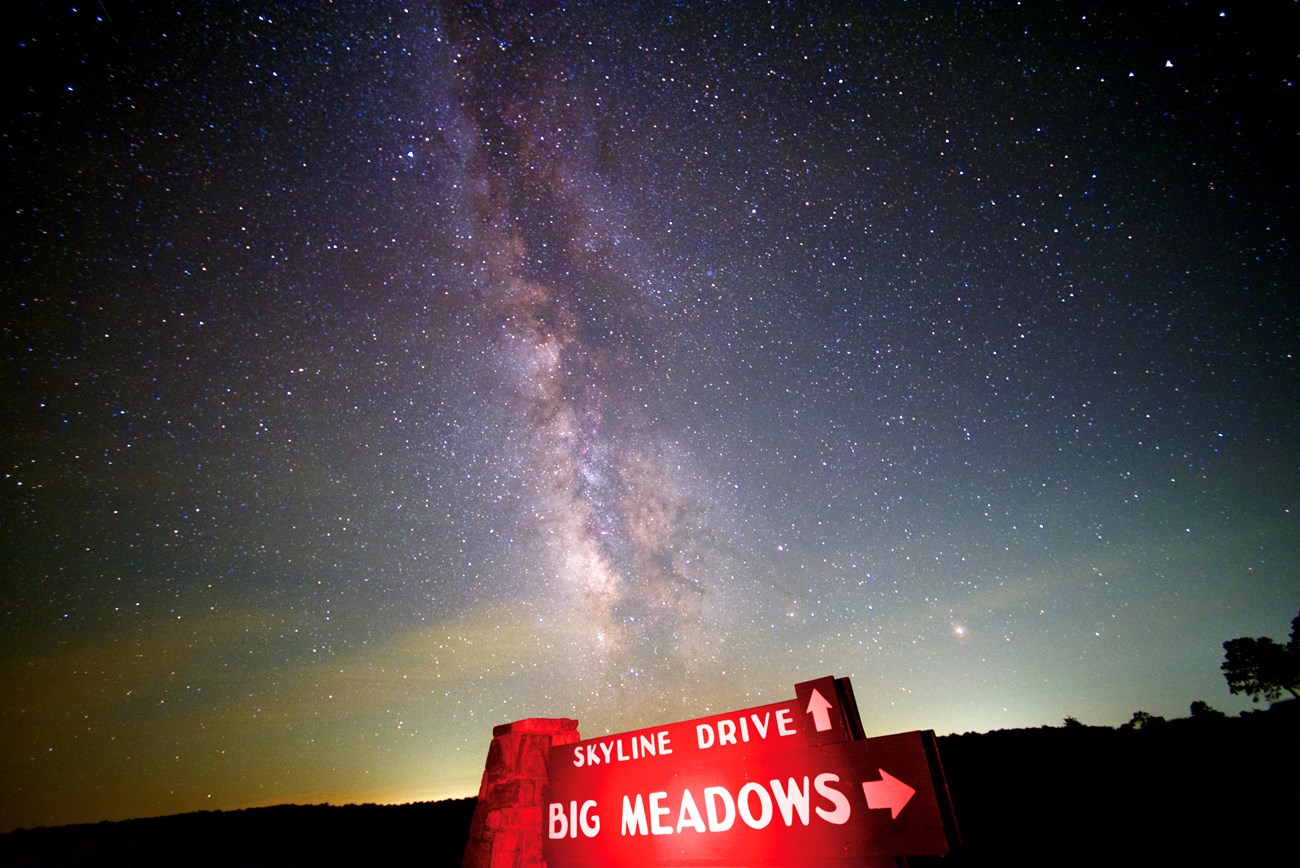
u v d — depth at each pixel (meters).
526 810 4.55
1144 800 8.48
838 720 3.37
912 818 2.88
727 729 3.77
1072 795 9.28
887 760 3.04
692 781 3.76
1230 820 7.04
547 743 4.90
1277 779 8.38
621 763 4.15
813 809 3.22
